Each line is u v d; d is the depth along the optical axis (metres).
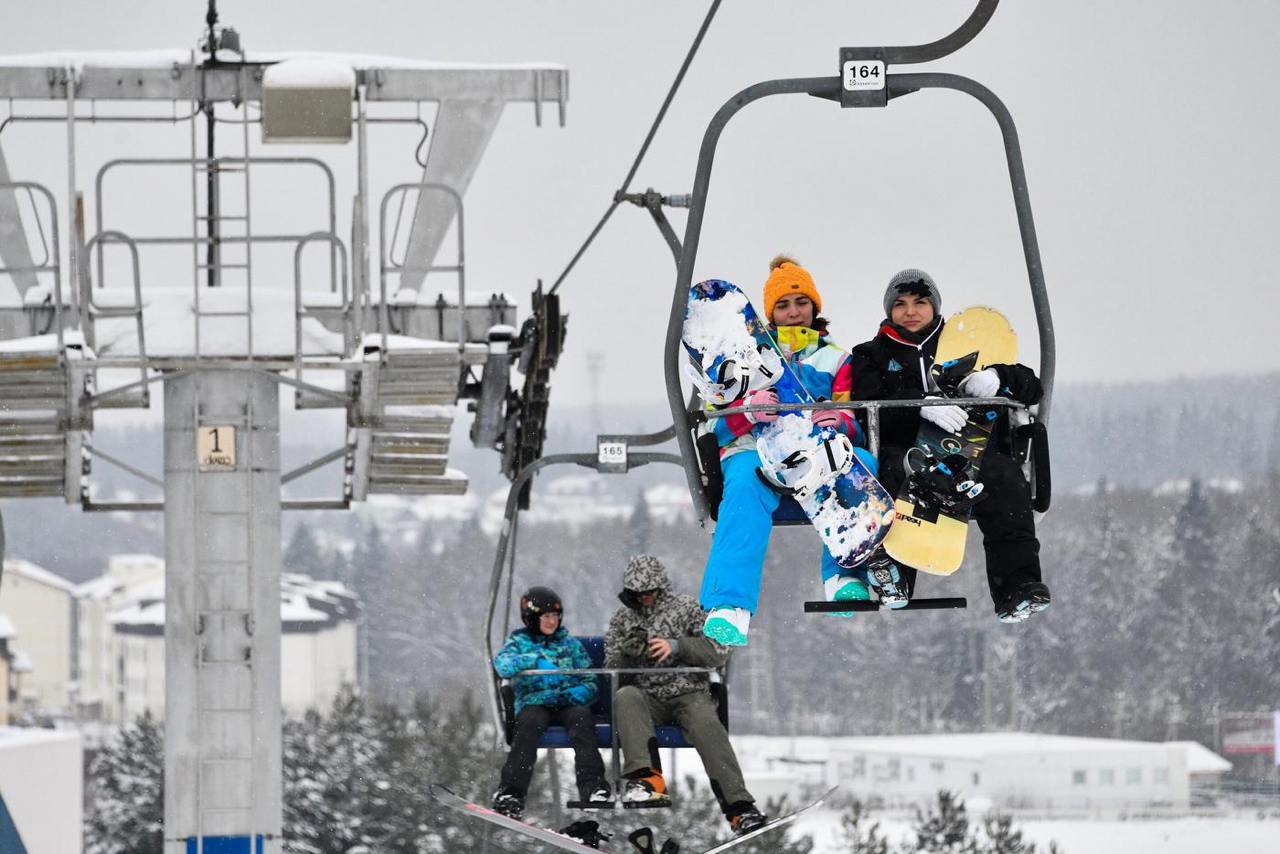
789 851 125.94
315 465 47.88
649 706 32.91
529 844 133.62
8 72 41.38
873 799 190.50
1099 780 197.50
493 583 36.25
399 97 43.16
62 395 40.84
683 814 128.25
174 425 41.66
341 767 143.62
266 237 40.62
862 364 22.58
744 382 22.00
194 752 41.38
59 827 59.47
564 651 33.34
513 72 43.66
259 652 41.56
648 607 33.22
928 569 21.97
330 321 42.88
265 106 40.91
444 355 40.78
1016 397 22.14
